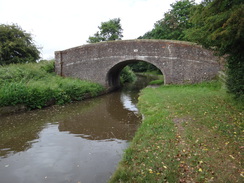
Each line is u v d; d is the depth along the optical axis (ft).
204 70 51.29
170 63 54.39
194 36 25.81
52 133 25.54
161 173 12.46
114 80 75.61
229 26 16.74
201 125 20.20
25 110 36.40
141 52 56.39
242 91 26.94
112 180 12.75
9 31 67.26
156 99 36.73
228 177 11.37
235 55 25.89
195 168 12.60
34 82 44.83
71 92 46.11
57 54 63.82
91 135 24.53
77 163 17.31
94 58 60.70
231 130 17.99
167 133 18.84
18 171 16.37
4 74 45.21
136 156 15.24
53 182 14.64
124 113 35.60
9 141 22.99
